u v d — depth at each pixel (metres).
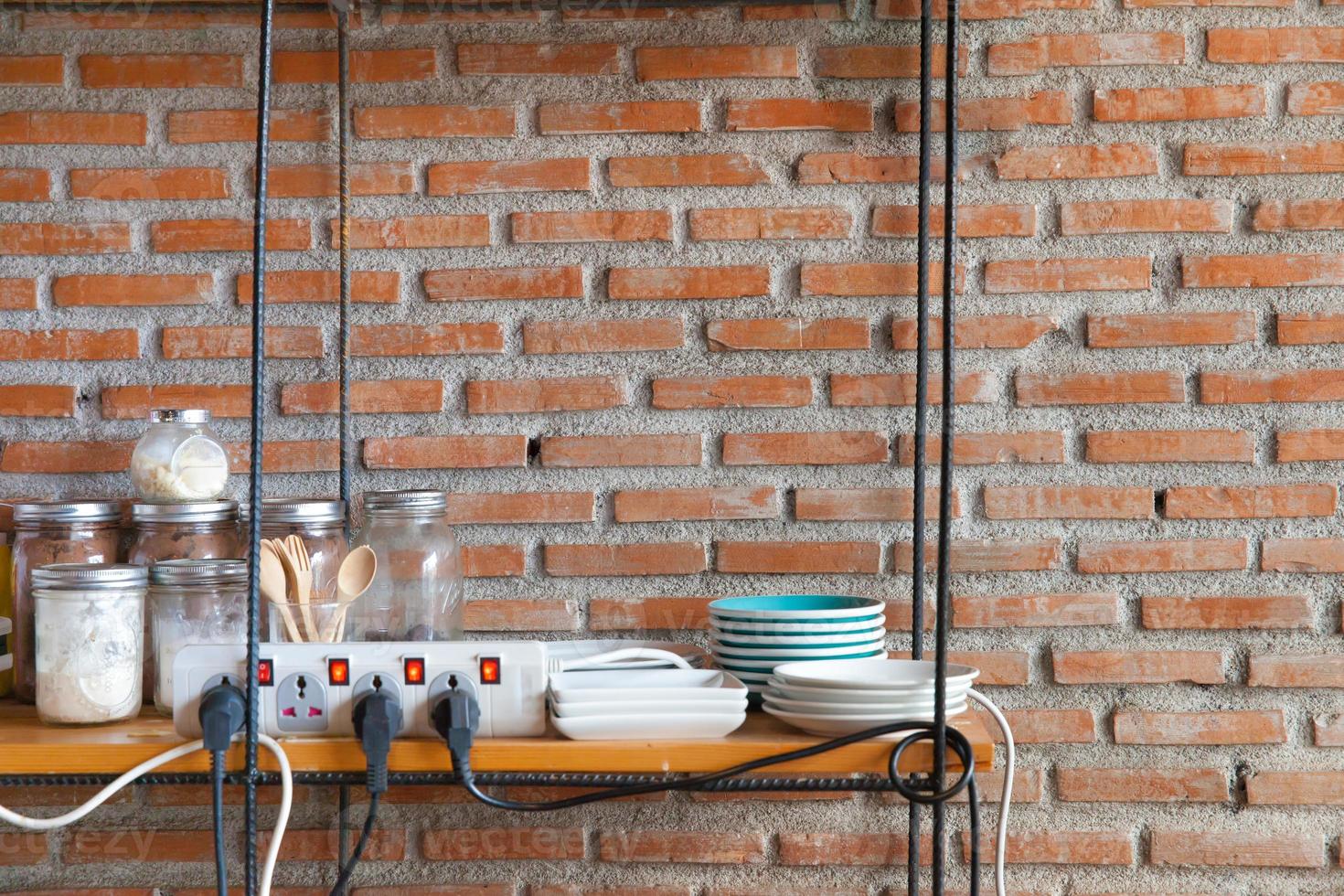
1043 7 1.39
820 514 1.40
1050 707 1.39
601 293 1.42
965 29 1.40
